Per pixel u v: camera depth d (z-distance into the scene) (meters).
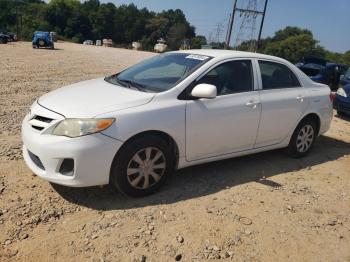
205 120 4.61
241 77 5.13
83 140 3.83
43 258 3.28
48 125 3.95
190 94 4.53
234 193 4.71
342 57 68.44
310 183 5.27
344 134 8.16
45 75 13.79
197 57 5.04
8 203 4.02
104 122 3.90
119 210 4.07
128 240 3.59
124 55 32.50
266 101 5.27
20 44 46.62
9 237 3.50
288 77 5.80
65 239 3.54
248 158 5.99
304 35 72.25
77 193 4.35
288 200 4.68
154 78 4.83
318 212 4.46
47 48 37.28
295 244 3.79
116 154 4.06
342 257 3.67
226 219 4.09
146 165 4.27
